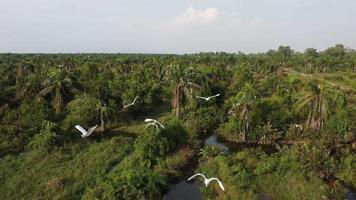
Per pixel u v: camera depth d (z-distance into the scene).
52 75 62.41
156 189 32.56
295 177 37.97
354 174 38.56
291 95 63.62
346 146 48.44
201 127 56.25
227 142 52.62
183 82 57.84
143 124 60.09
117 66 102.44
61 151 44.56
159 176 35.38
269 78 92.81
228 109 60.41
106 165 40.91
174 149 45.56
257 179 37.75
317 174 38.56
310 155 39.84
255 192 35.06
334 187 35.06
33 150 45.00
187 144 47.91
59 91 59.88
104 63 110.88
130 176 32.06
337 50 180.12
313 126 49.94
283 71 112.12
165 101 75.88
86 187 35.06
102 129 56.06
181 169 41.53
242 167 39.69
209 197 34.47
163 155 43.16
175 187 37.78
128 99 64.62
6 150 45.62
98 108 57.19
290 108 58.84
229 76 91.00
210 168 40.62
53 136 46.12
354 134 50.53
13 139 48.22
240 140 52.50
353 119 52.34
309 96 49.81
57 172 38.94
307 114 54.53
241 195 34.06
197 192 36.72
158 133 44.53
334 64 128.38
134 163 40.34
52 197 33.72
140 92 68.00
